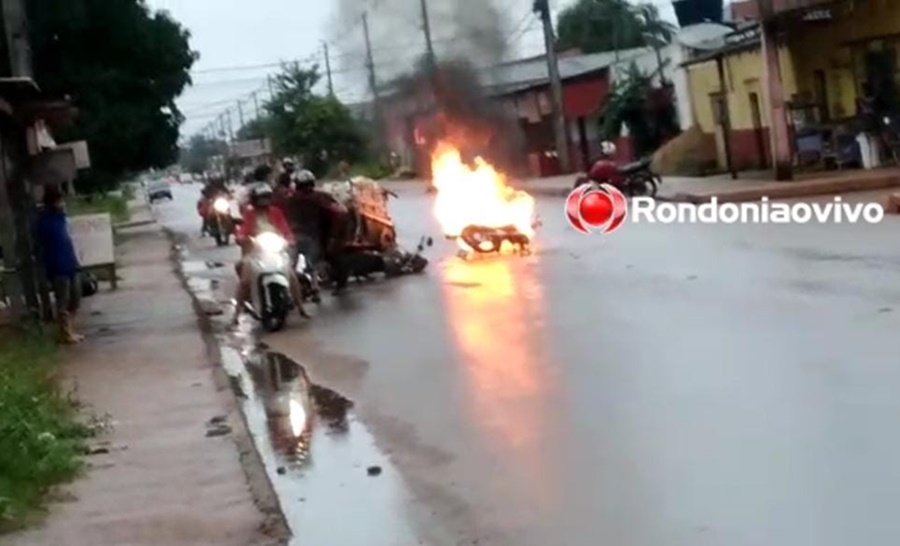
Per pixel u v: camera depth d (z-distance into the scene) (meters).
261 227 18.98
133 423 11.66
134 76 44.19
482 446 9.80
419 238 30.72
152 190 91.38
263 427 11.64
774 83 32.72
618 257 21.86
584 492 8.20
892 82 32.78
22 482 9.16
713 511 7.47
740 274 17.81
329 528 8.20
